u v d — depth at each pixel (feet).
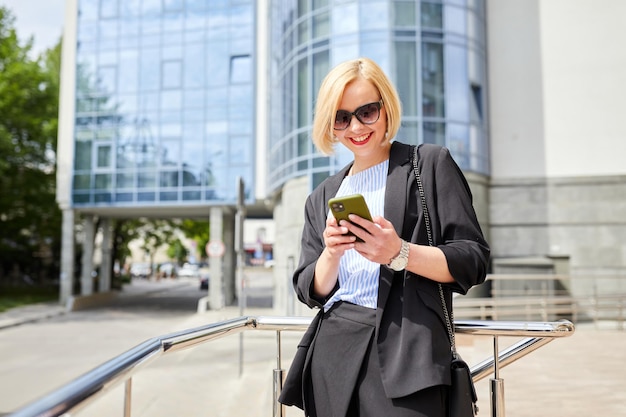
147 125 79.00
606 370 24.40
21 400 26.53
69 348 43.19
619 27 53.21
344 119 5.57
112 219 102.12
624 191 51.88
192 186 77.00
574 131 53.31
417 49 51.37
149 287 144.97
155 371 30.42
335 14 53.47
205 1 78.79
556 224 52.75
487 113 54.65
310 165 54.60
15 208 97.04
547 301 39.86
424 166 5.22
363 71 5.54
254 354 35.63
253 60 76.89
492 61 55.31
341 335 5.21
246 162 76.07
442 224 4.96
